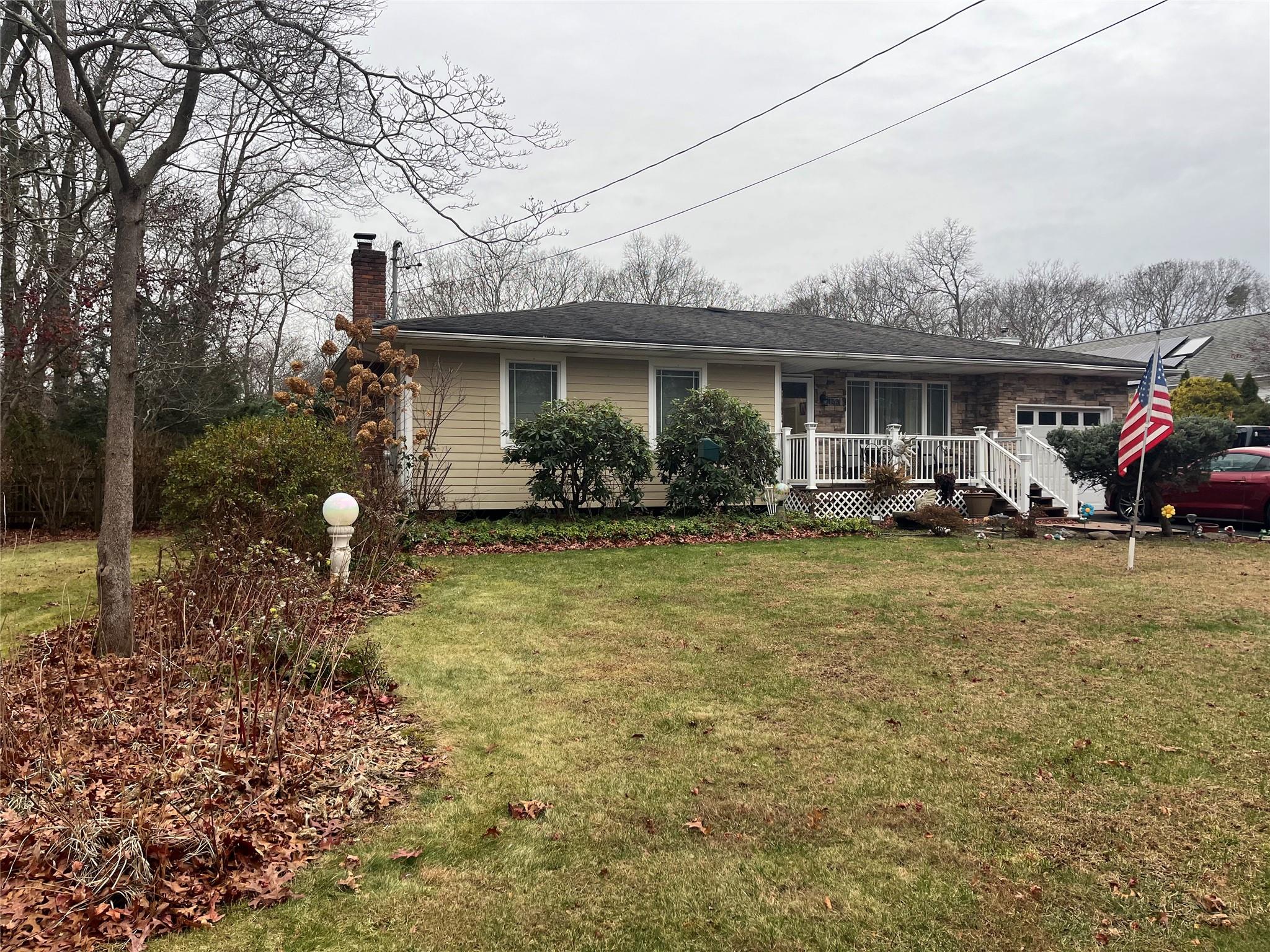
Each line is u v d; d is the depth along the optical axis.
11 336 13.70
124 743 3.84
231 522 7.21
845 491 14.44
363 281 14.59
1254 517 13.00
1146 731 4.31
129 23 5.78
